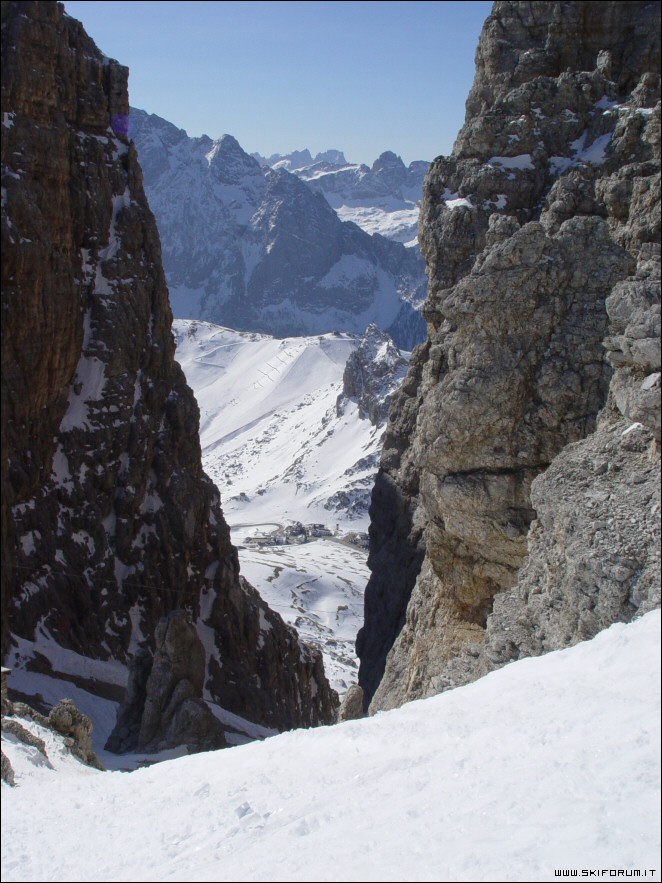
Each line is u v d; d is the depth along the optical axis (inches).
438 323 1971.0
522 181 1916.8
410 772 826.2
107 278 3011.8
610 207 1710.1
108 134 3142.2
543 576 1357.0
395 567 3046.3
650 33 2025.1
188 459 3238.2
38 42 2623.0
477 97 2166.6
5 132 2508.6
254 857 741.3
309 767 926.4
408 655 2203.5
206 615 3142.2
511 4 2154.3
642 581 1151.0
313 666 3732.8
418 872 658.8
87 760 1534.2
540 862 645.9
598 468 1331.2
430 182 2022.6
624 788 708.0
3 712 1505.9
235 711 2906.0
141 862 788.0
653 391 1242.6
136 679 2114.9
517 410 1614.2
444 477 1679.4
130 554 2908.5
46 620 2532.0
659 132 1743.4
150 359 3129.9
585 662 953.5
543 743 802.2
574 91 1958.7
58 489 2753.4
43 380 2655.0
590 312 1595.7
